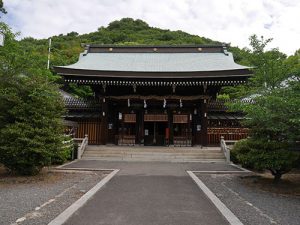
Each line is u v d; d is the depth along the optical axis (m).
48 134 11.67
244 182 11.79
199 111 24.30
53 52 49.94
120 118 24.64
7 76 11.89
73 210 7.07
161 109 24.48
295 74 10.20
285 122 10.12
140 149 20.84
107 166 15.72
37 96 11.73
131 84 22.78
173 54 29.84
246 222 6.57
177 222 6.32
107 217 6.59
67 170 14.17
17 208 7.34
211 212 7.14
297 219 6.88
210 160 18.62
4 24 11.61
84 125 24.28
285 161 10.37
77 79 22.38
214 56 28.55
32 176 12.05
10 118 11.73
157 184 10.70
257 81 11.80
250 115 10.97
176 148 21.80
